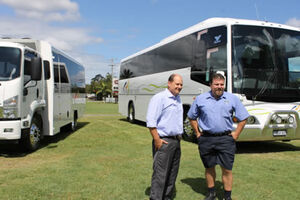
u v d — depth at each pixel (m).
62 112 10.47
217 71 8.37
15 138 6.99
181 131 4.17
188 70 10.07
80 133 12.04
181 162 6.93
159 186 4.03
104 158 7.24
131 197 4.58
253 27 8.30
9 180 5.39
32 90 7.84
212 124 4.17
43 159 7.14
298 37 8.69
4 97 6.97
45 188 4.95
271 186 5.19
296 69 8.40
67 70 11.41
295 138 8.21
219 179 5.57
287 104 8.10
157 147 4.05
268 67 8.12
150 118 3.99
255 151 8.52
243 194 4.77
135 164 6.62
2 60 7.19
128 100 17.25
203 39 9.27
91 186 5.07
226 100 4.19
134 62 16.39
